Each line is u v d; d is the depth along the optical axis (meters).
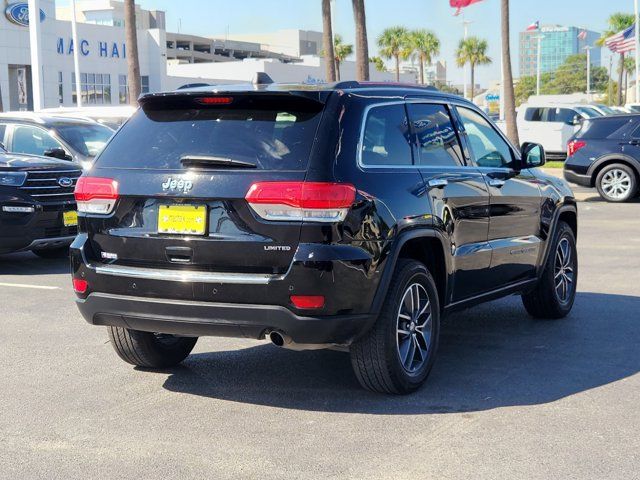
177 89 5.27
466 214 5.80
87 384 5.61
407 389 5.27
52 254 11.27
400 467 4.16
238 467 4.19
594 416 4.88
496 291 6.40
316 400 5.23
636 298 8.25
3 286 9.13
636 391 5.35
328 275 4.64
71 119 12.98
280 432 4.68
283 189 4.66
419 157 5.51
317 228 4.64
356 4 32.56
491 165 6.39
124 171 5.09
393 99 5.45
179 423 4.84
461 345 6.55
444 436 4.58
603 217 15.23
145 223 5.00
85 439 4.60
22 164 9.88
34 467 4.21
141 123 5.30
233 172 4.79
